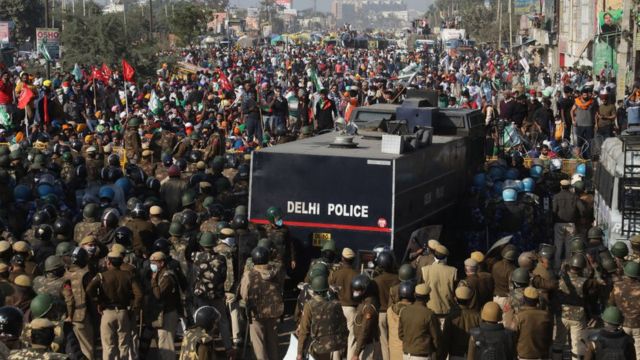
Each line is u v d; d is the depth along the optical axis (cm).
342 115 3375
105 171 1848
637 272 1254
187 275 1416
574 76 4969
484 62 8462
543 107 2756
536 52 8350
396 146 1570
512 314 1207
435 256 1283
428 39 12769
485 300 1262
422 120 1864
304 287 1238
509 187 1786
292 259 1525
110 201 1736
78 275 1266
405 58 8800
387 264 1283
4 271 1272
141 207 1495
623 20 3909
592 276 1302
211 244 1338
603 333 1084
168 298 1300
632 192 1562
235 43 13962
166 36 11450
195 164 2009
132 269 1268
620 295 1255
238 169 2014
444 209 1780
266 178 1584
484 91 4028
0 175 1811
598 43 5738
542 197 1984
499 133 2588
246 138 2862
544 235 1786
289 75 5809
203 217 1623
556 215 1781
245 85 3222
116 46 5472
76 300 1259
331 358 1221
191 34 9600
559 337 1307
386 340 1277
